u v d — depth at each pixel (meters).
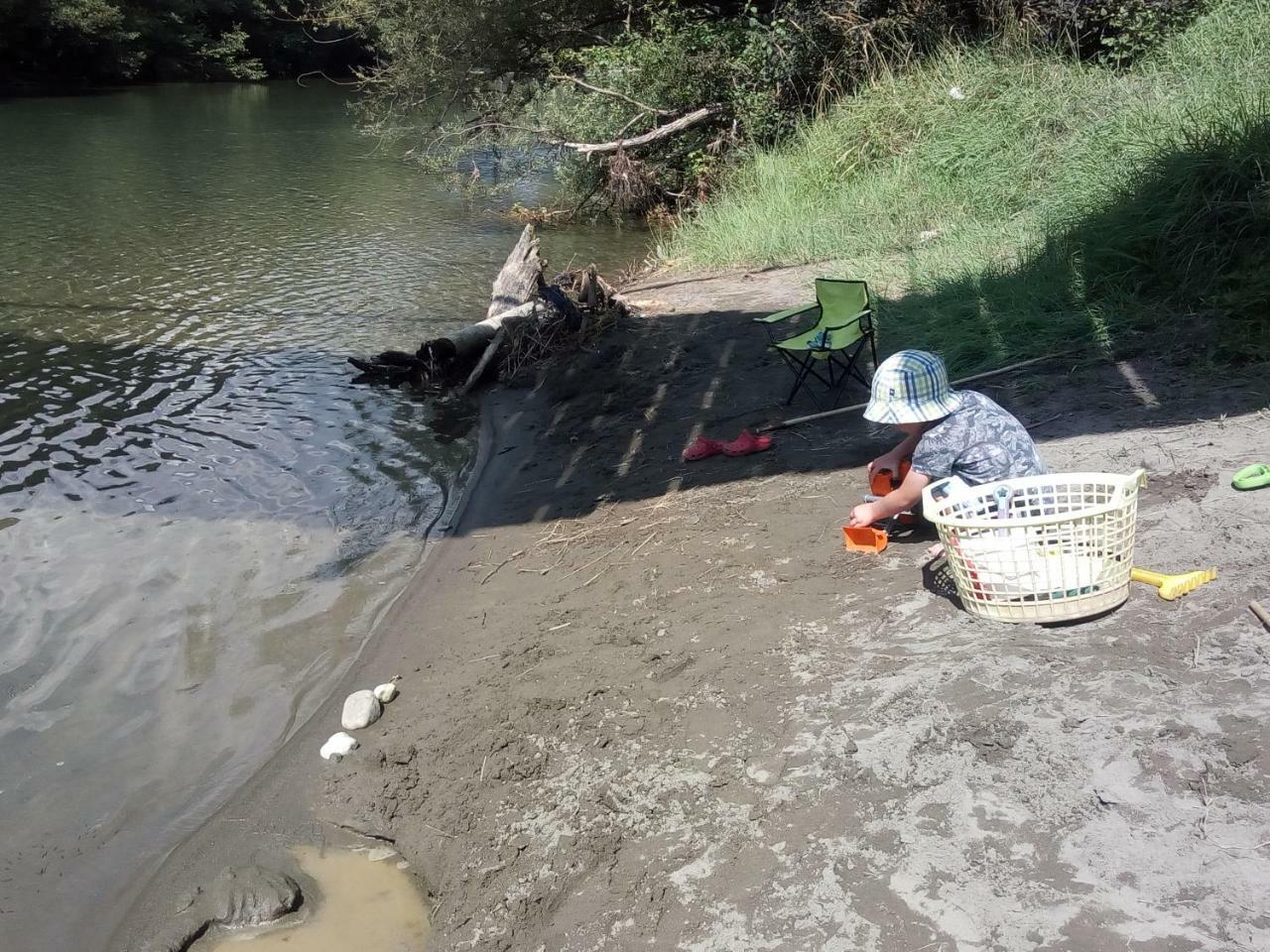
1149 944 2.59
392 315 11.28
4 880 3.76
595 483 6.55
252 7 48.53
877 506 4.60
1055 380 6.32
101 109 33.16
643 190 16.58
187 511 6.68
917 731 3.45
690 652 4.32
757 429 6.66
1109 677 3.49
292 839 3.84
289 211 17.06
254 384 9.15
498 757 3.99
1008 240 9.53
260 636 5.25
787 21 15.85
